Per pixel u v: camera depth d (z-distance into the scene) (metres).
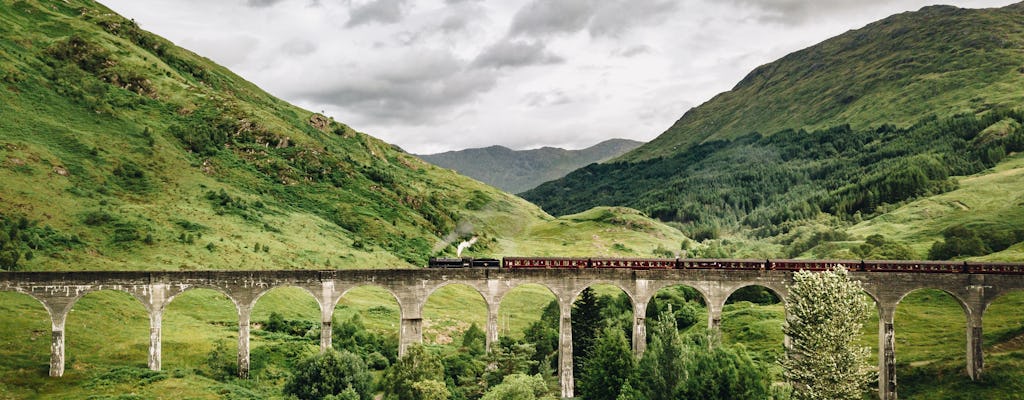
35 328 95.56
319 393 79.31
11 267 112.25
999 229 184.88
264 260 145.50
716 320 99.12
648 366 79.50
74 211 142.75
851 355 79.81
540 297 180.88
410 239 197.88
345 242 177.25
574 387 100.62
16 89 185.88
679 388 75.38
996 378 92.31
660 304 139.25
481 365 96.69
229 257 141.25
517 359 91.38
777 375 99.00
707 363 76.62
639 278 99.06
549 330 113.69
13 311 98.75
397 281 95.56
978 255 165.38
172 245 139.12
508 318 156.00
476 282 97.75
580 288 98.69
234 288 90.62
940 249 170.00
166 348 96.62
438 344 125.12
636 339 99.00
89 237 134.12
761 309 137.75
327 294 93.38
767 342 116.81
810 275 83.25
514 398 76.19
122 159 177.00
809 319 81.44
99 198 153.62
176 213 158.00
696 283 99.31
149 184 170.50
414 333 95.94
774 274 99.50
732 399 74.00
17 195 139.25
